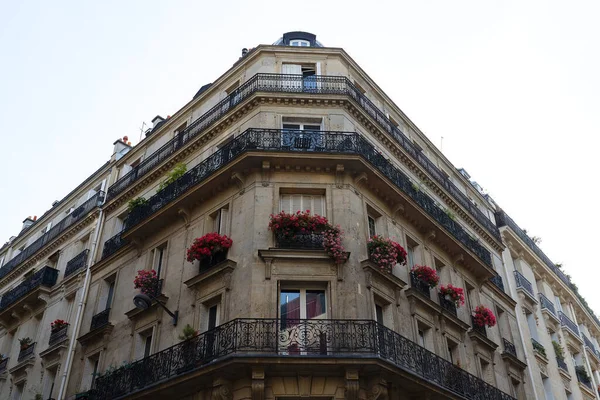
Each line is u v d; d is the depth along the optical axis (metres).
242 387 14.98
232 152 20.14
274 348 15.32
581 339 36.22
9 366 27.80
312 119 21.73
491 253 30.11
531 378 26.56
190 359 16.19
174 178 22.53
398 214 21.70
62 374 23.20
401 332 18.44
